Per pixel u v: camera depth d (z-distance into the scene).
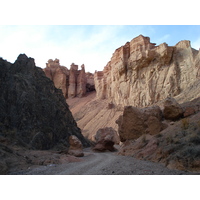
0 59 31.17
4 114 25.02
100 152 29.78
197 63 45.00
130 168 10.63
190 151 9.66
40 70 41.88
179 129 14.93
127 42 65.12
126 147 20.05
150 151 14.27
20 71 33.78
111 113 64.62
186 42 50.84
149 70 55.22
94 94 99.38
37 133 26.75
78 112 80.00
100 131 32.62
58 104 39.53
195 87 40.09
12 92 28.03
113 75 71.62
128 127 22.53
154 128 19.06
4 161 11.32
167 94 48.44
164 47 51.19
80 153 21.50
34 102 29.73
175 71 49.19
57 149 29.14
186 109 19.89
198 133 11.81
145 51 56.44
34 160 14.22
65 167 12.30
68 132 37.59
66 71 109.00
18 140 21.23
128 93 61.03
